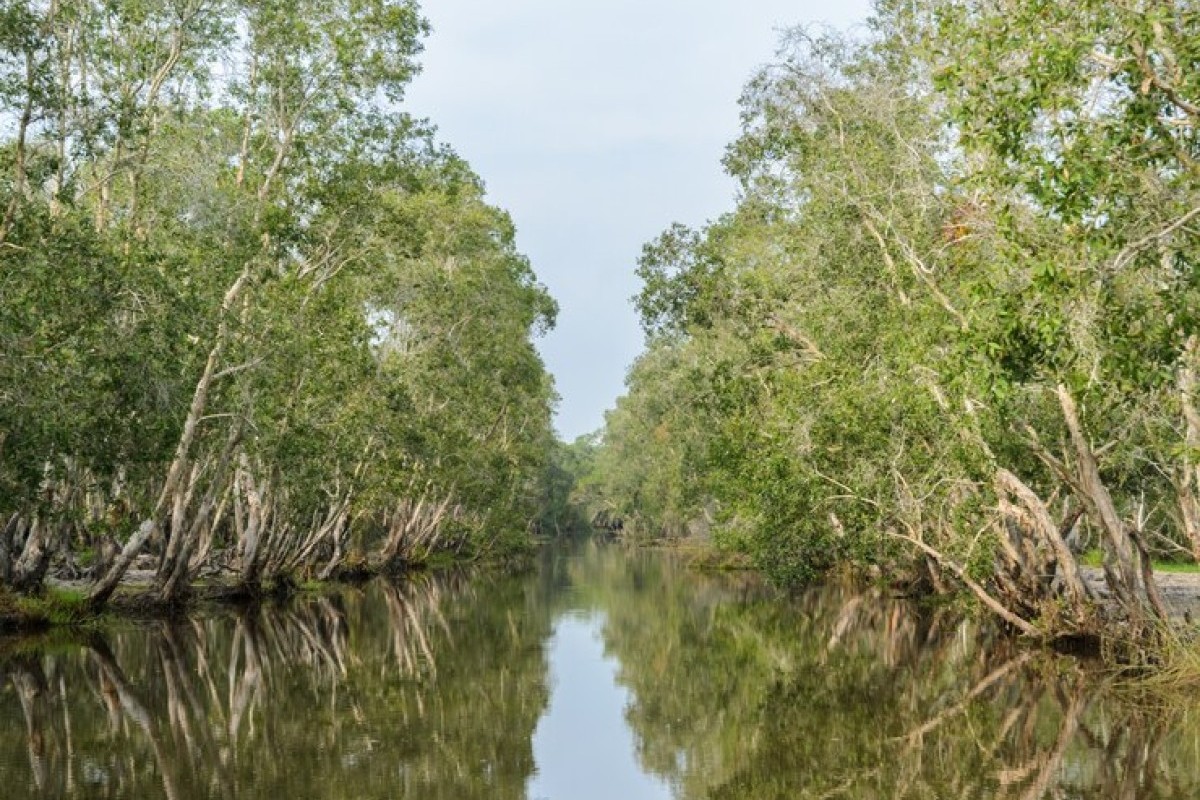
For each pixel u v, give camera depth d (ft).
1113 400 65.87
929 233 79.97
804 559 120.16
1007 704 65.36
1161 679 68.54
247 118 104.06
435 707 68.59
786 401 95.40
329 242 110.93
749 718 65.41
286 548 139.85
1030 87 43.83
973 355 46.55
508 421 234.58
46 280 74.43
